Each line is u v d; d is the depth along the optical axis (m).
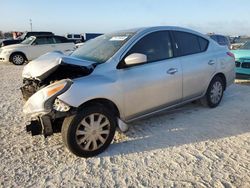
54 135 4.57
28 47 16.09
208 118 5.23
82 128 3.71
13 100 6.82
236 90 7.60
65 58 3.82
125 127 4.12
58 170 3.54
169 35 4.87
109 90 3.88
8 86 8.70
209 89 5.61
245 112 5.57
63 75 4.02
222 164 3.59
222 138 4.36
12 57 15.89
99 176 3.39
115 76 4.00
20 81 9.68
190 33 5.28
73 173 3.46
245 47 9.29
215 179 3.27
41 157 3.87
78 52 4.82
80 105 3.65
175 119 5.19
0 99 6.94
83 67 3.91
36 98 3.62
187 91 5.02
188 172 3.43
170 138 4.38
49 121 3.68
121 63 4.12
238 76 8.33
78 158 3.81
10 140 4.43
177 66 4.78
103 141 3.90
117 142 4.26
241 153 3.87
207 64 5.36
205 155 3.83
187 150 3.98
